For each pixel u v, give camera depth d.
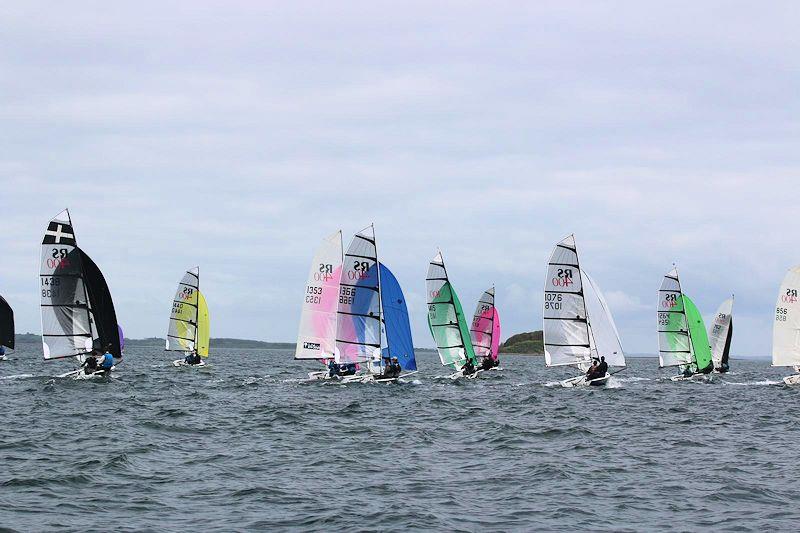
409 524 20.70
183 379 71.50
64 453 29.67
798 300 68.31
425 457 30.45
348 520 20.98
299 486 24.89
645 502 23.39
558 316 62.16
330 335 64.19
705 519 21.53
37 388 55.41
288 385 64.44
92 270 60.50
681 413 47.00
